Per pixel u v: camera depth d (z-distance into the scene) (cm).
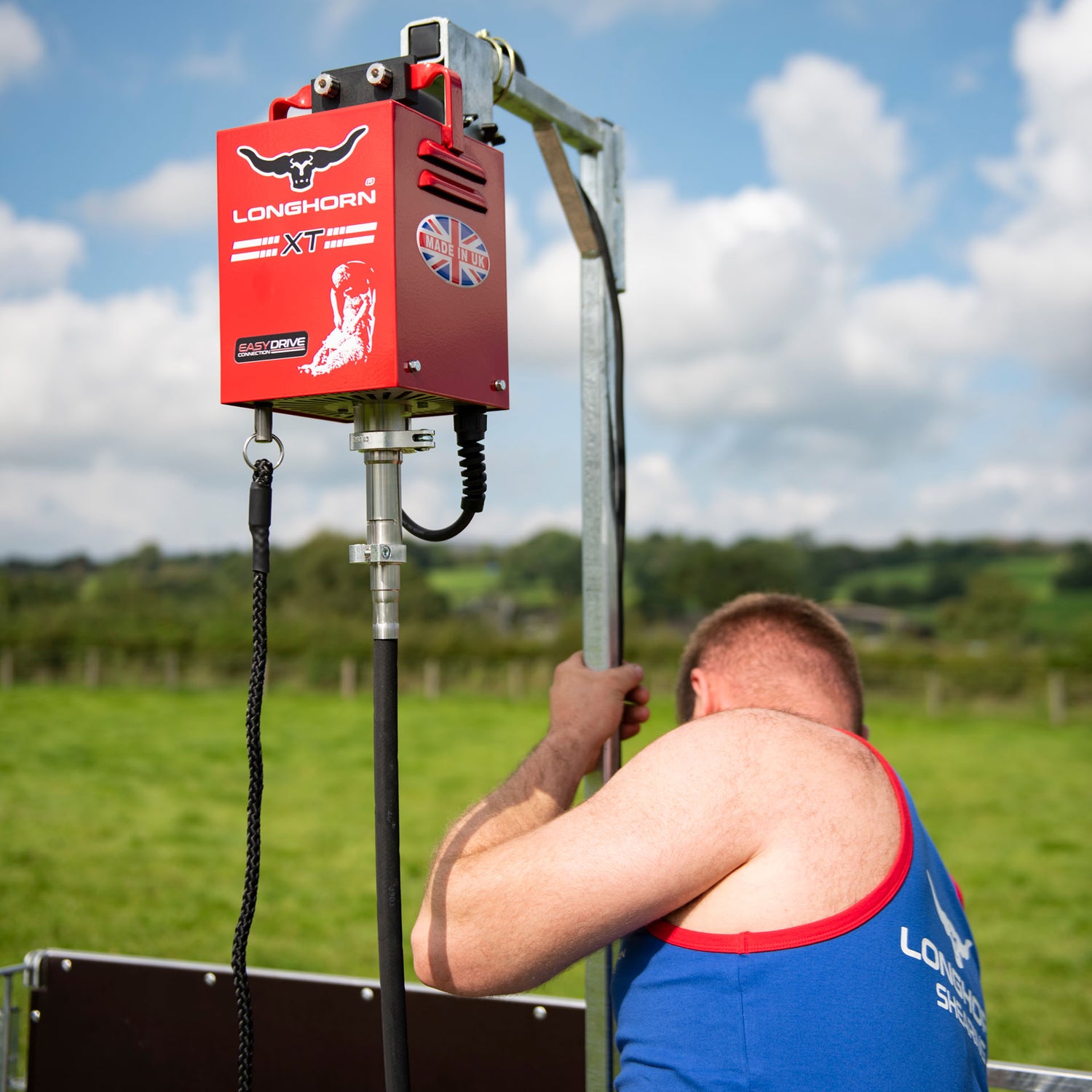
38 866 843
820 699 134
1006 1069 146
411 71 104
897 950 104
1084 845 974
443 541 117
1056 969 626
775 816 107
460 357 108
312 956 624
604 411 149
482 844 116
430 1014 182
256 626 103
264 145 103
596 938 104
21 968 190
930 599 6200
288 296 102
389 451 106
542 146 141
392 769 102
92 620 3378
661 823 104
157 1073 188
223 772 1355
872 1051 99
